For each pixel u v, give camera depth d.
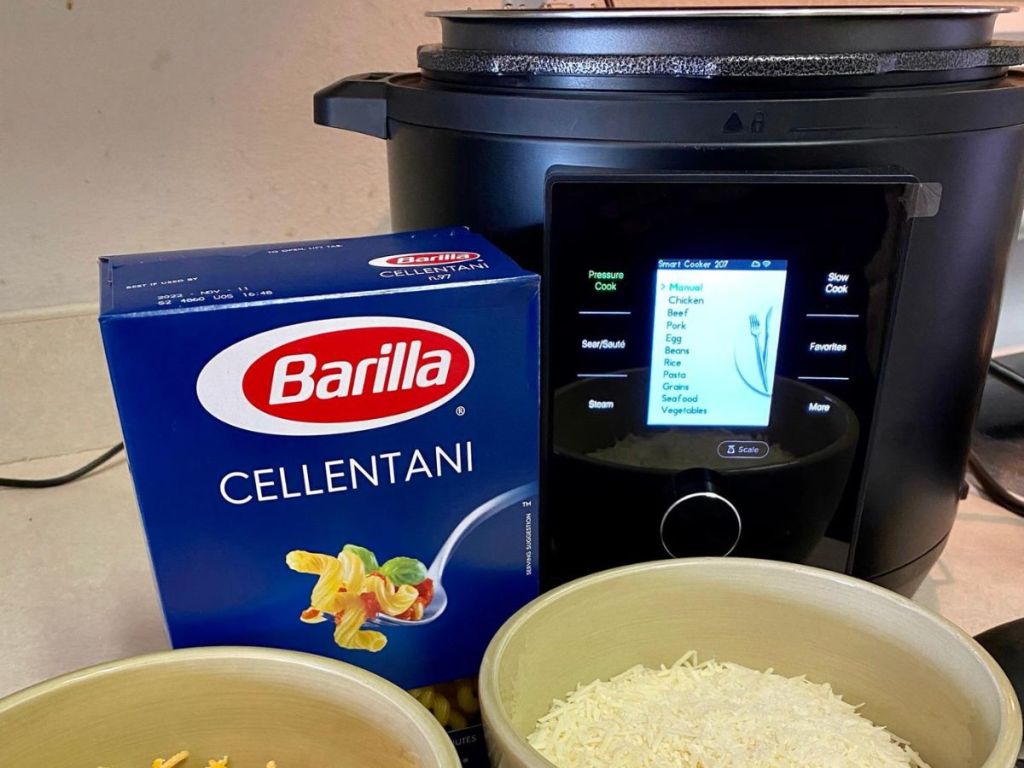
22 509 0.62
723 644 0.39
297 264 0.34
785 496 0.40
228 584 0.33
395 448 0.33
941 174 0.37
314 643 0.35
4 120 0.60
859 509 0.41
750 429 0.39
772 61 0.35
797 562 0.42
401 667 0.37
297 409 0.31
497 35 0.40
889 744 0.34
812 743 0.33
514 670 0.33
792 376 0.38
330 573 0.34
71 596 0.53
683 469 0.40
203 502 0.32
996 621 0.48
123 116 0.62
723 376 0.38
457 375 0.33
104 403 0.69
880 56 0.36
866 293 0.37
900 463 0.42
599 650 0.38
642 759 0.33
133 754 0.33
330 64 0.67
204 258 0.36
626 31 0.36
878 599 0.35
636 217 0.36
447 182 0.40
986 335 0.43
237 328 0.30
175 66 0.63
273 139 0.67
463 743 0.40
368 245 0.37
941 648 0.33
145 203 0.65
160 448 0.31
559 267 0.36
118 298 0.30
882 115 0.35
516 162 0.38
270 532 0.33
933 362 0.41
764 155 0.35
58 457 0.69
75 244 0.65
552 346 0.38
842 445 0.40
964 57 0.38
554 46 0.38
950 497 0.46
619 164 0.36
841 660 0.37
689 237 0.36
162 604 0.33
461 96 0.38
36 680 0.45
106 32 0.60
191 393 0.30
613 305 0.37
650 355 0.38
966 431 0.45
